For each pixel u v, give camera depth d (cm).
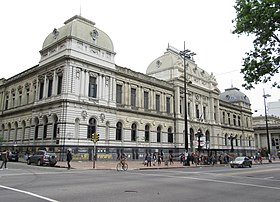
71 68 4088
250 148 9050
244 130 8912
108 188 1364
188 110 6319
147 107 5472
